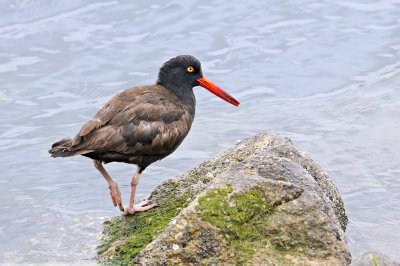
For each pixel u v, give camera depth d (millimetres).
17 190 13977
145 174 14422
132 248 10633
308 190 10219
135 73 17500
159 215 11320
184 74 12547
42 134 15688
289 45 18469
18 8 19516
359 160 14484
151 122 11562
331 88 17047
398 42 18438
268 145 11766
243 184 10109
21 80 17312
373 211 12867
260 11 19609
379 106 16156
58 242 11781
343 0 20016
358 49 18266
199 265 9633
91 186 14086
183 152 15016
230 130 15727
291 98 16828
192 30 18953
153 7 19641
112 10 19547
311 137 15344
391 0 19984
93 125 11180
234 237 9750
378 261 9297
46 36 18656
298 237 9812
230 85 17250
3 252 11688
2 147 15305
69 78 17406
